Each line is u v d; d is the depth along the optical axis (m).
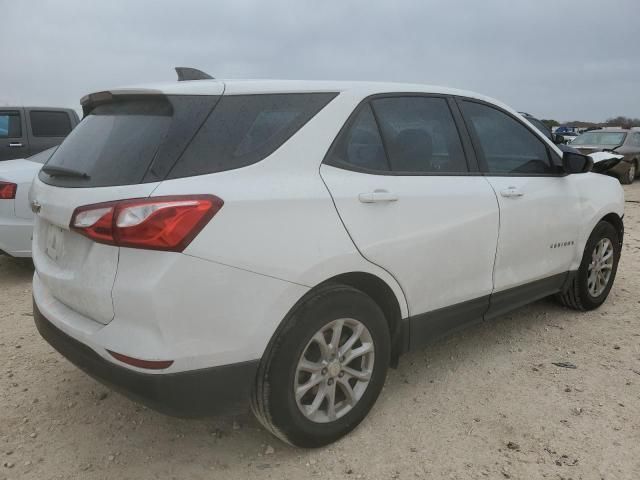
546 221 3.88
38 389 3.40
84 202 2.35
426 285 3.08
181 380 2.26
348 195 2.70
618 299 5.08
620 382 3.48
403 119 3.12
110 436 2.93
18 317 4.62
